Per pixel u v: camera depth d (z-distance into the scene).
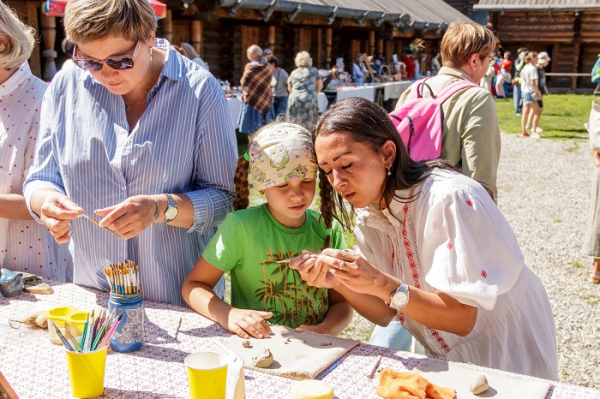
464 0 32.25
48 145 2.30
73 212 1.95
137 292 1.83
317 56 17.83
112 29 1.88
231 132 2.30
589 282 5.63
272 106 10.87
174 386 1.63
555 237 7.05
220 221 2.28
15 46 2.46
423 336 2.13
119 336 1.80
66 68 2.26
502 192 9.22
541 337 2.06
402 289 1.74
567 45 26.55
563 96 24.38
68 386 1.62
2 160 2.52
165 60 2.17
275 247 2.14
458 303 1.78
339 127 1.75
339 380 1.67
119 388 1.62
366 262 1.72
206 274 2.15
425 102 3.08
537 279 2.13
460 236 1.73
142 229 1.97
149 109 2.14
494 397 1.57
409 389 1.55
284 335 1.93
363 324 4.54
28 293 2.26
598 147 4.73
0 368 1.71
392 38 20.02
